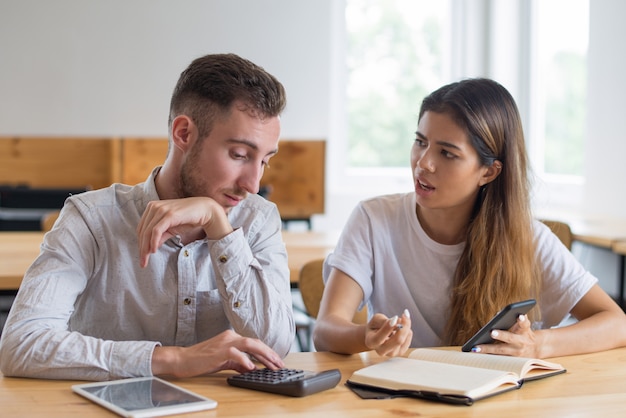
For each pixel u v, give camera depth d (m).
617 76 3.88
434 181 1.61
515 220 1.69
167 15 5.04
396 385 1.20
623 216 3.85
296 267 2.42
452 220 1.73
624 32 3.81
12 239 2.97
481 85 1.64
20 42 4.94
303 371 1.25
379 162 5.49
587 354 1.52
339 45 5.37
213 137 1.31
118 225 1.42
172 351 1.24
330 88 5.25
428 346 1.77
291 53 5.17
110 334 1.44
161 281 1.43
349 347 1.44
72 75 4.99
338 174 5.45
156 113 5.07
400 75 5.44
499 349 1.45
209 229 1.36
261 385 1.19
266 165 1.37
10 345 1.25
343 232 1.80
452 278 1.74
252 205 1.54
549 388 1.26
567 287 1.73
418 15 5.40
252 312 1.39
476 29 5.19
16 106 4.96
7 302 3.96
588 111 4.15
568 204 4.51
